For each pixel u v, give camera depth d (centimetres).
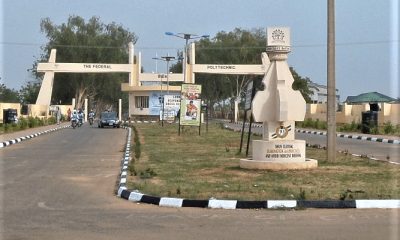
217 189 1192
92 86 8475
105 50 7994
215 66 6725
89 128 5141
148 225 888
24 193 1241
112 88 8656
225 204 1037
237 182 1306
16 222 916
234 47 8406
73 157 2144
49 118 5941
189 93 3438
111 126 5294
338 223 884
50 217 961
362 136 3306
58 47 7838
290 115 1552
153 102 7112
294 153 1538
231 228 856
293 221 905
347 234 802
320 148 2336
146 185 1255
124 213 999
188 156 2031
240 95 8669
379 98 5366
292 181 1310
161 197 1096
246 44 8444
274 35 1562
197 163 1764
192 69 6706
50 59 6600
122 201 1138
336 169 1538
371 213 970
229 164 1717
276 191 1148
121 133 4094
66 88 8375
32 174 1602
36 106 6153
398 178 1355
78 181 1452
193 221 918
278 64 1562
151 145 2628
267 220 917
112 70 6969
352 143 2889
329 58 1727
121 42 8338
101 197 1191
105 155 2234
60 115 6600
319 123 4703
